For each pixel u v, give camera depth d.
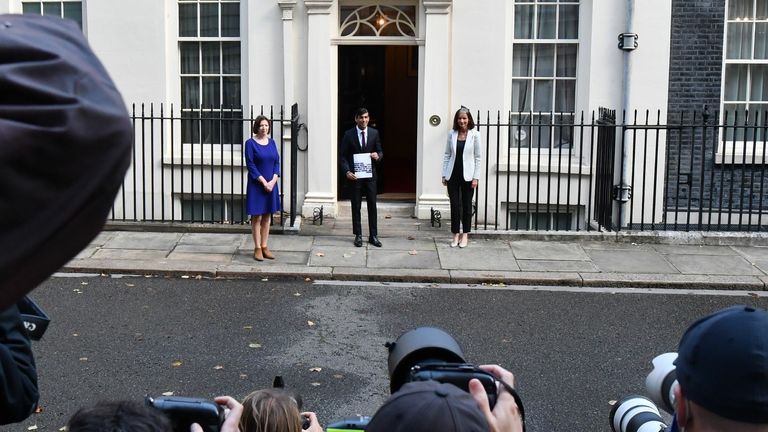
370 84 13.66
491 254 11.20
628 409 2.39
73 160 0.84
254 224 10.73
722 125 11.62
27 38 0.87
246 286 9.90
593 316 8.99
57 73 0.86
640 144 12.53
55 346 7.78
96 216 0.87
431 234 12.17
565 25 12.70
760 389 1.50
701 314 9.13
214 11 12.94
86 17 12.88
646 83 12.41
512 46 12.75
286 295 9.59
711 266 10.80
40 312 2.65
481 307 9.27
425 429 1.48
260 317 8.80
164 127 13.09
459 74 12.67
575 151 12.86
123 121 0.87
